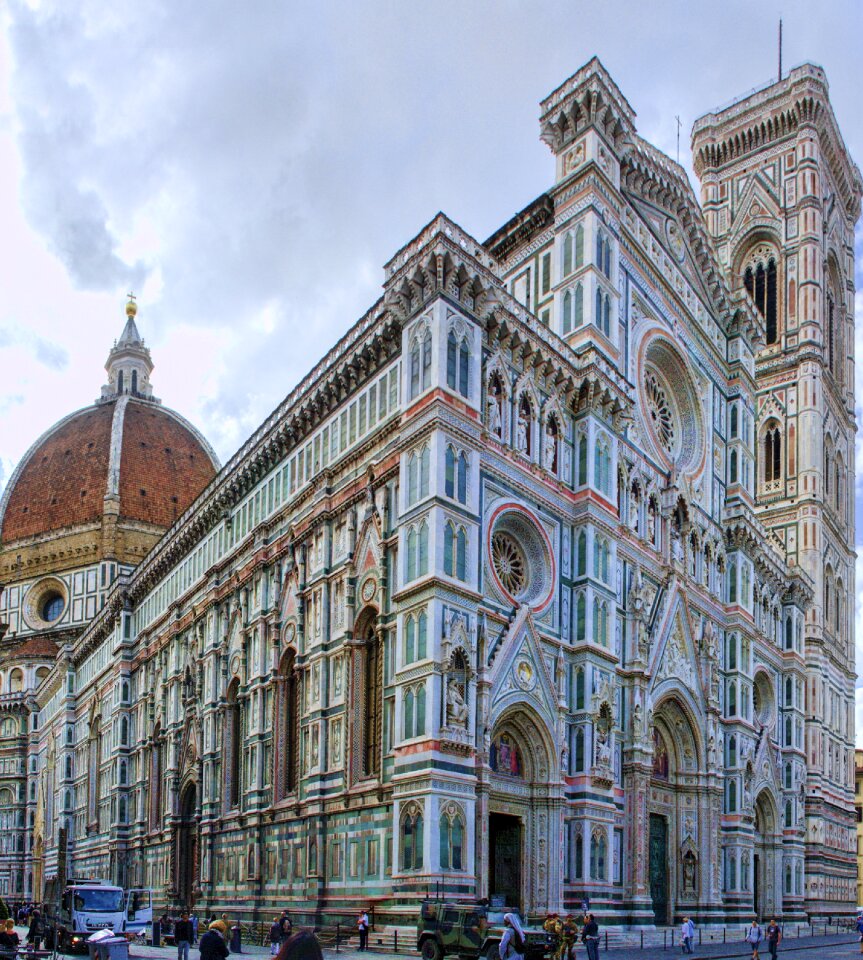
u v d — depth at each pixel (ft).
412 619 153.17
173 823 243.81
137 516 507.71
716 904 207.10
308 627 190.90
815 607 323.37
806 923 257.75
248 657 216.33
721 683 230.89
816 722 311.47
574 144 203.51
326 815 171.22
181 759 249.55
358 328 189.67
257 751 202.28
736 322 256.32
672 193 229.86
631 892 177.58
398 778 148.05
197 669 245.45
